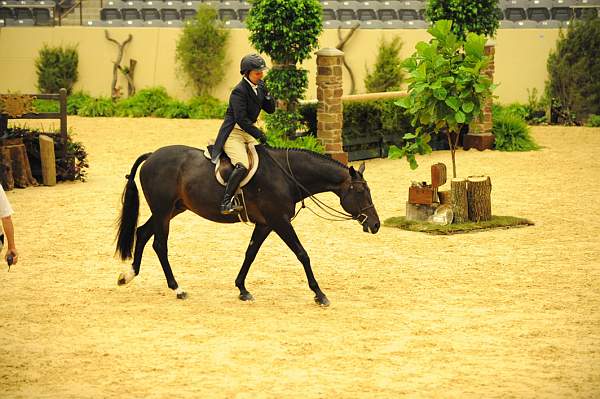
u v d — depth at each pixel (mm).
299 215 18094
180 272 13445
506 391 8281
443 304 11562
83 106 38062
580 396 8156
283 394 8188
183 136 31078
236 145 11578
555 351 9531
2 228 9320
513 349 9625
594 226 16703
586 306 11367
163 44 38938
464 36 28656
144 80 39188
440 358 9312
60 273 13320
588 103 34688
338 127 24688
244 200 11555
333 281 12867
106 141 29859
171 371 8914
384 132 27422
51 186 21406
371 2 40219
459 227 16281
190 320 10867
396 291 12273
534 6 39312
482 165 25250
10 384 8547
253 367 9023
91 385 8508
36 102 38312
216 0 41312
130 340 10016
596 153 27328
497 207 18781
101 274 13289
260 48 24562
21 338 10094
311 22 24234
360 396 8133
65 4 43344
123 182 22031
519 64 36438
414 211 17078
